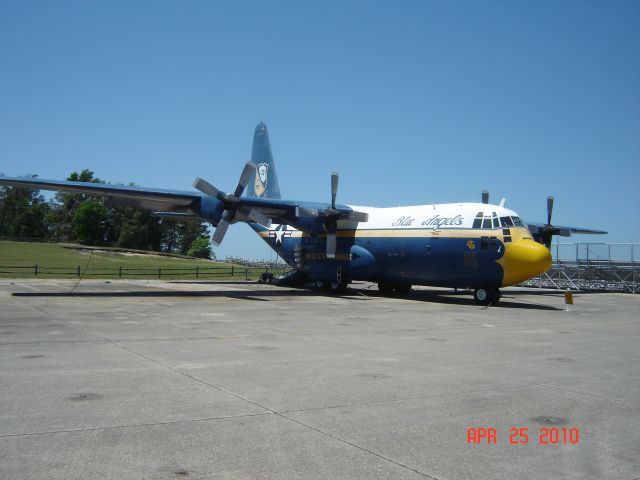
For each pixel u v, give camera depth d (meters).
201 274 47.56
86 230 94.81
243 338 11.43
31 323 13.14
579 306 22.16
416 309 19.11
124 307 17.53
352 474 4.40
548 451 5.00
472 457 4.82
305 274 29.05
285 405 6.33
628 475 4.49
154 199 23.52
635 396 7.01
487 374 8.23
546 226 28.33
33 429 5.27
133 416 5.77
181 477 4.27
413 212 24.09
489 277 20.92
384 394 6.92
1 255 56.62
